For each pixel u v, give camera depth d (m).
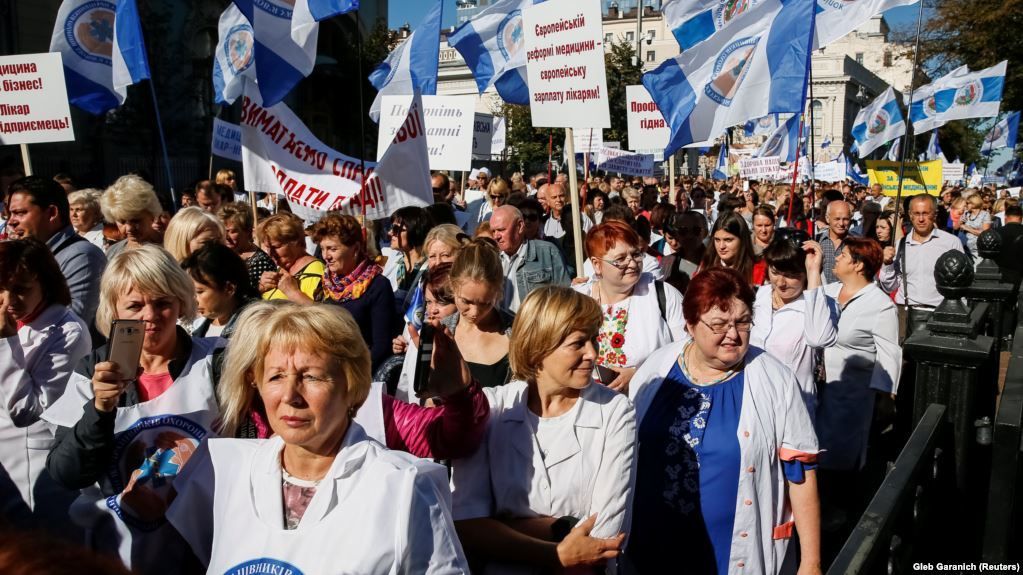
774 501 2.92
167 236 4.68
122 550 2.60
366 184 5.75
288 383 1.97
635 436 2.62
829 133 67.50
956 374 3.43
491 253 3.54
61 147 19.83
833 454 4.96
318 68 27.05
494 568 2.51
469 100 8.13
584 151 12.29
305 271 5.12
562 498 2.55
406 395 3.59
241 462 2.12
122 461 2.66
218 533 2.05
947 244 7.73
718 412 2.93
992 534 3.15
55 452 2.51
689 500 2.91
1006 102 29.78
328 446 2.02
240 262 3.66
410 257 6.05
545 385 2.58
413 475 1.90
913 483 2.55
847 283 5.06
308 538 1.88
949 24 29.28
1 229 6.47
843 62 65.81
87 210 6.33
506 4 8.72
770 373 2.98
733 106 6.27
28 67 6.25
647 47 64.19
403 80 8.62
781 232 5.98
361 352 2.07
